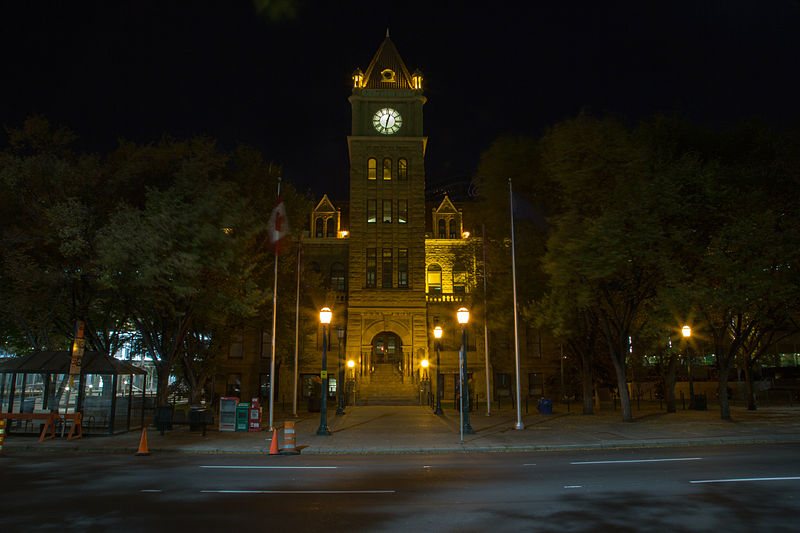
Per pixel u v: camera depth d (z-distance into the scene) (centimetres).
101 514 934
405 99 5538
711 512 920
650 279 2595
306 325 4581
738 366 4738
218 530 830
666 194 2281
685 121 2808
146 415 3164
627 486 1154
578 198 2506
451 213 5769
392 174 5409
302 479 1291
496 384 5262
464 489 1148
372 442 2064
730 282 2461
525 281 3022
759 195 2473
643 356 4509
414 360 5031
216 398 5019
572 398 5234
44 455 1784
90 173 2581
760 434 2131
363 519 895
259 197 3092
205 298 2528
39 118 2636
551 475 1315
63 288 2750
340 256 5497
